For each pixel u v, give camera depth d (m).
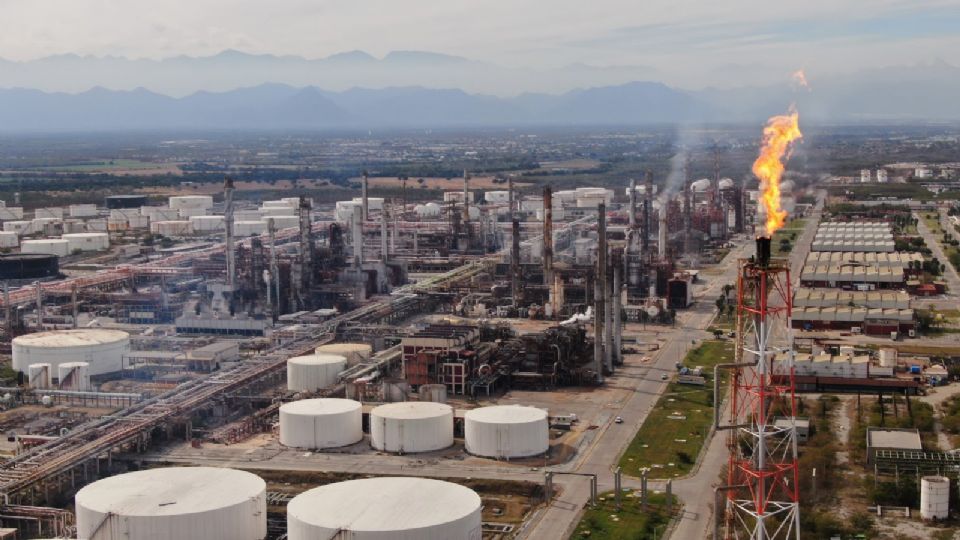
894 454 173.75
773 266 119.69
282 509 161.12
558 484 171.38
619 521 154.25
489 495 167.62
